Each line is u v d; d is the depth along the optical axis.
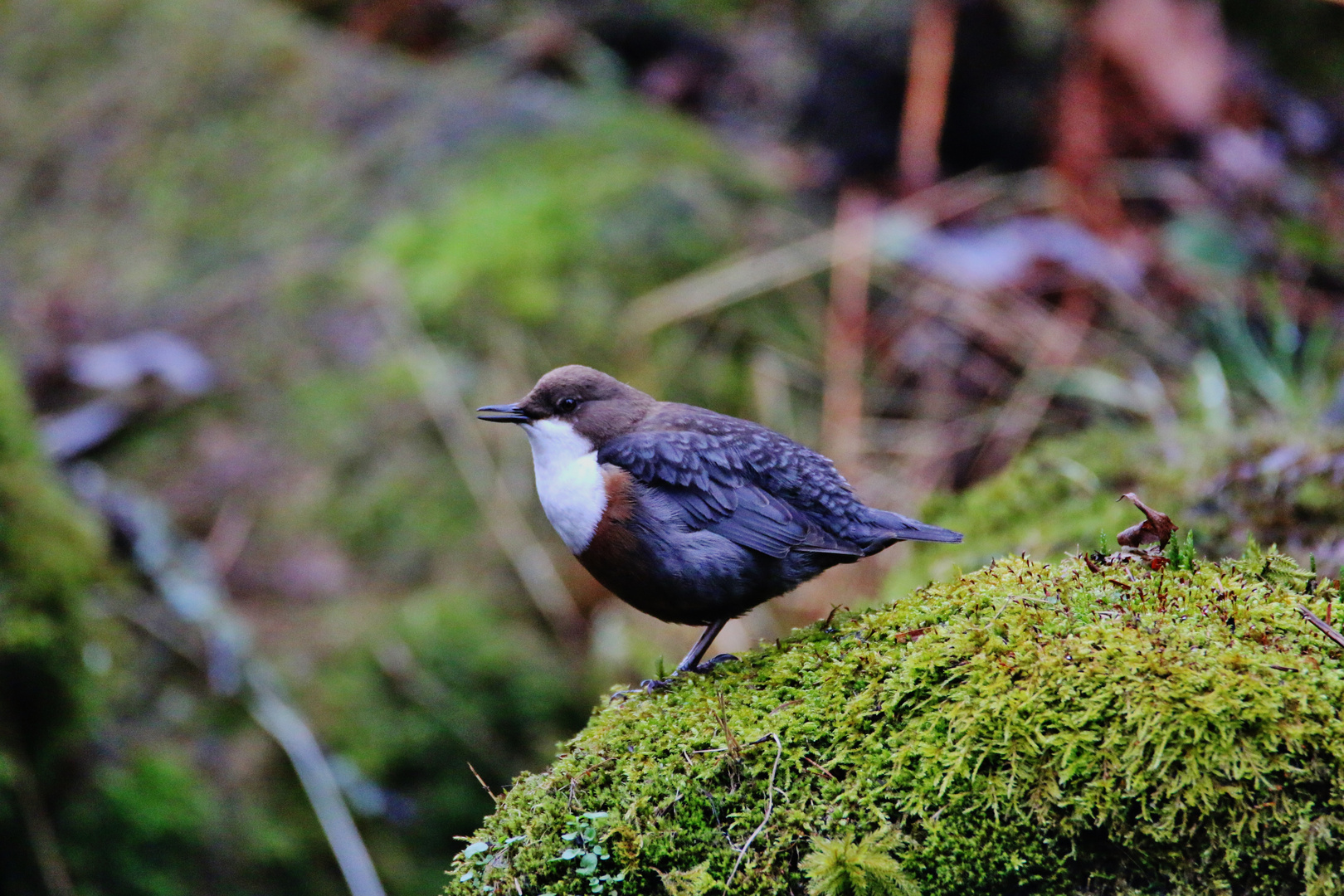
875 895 4.07
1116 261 12.18
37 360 10.77
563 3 15.24
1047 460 9.21
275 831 8.41
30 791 7.85
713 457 6.28
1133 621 4.44
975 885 4.13
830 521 6.25
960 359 11.67
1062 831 4.03
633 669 9.57
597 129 12.98
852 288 12.04
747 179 13.00
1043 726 4.13
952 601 4.87
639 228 12.04
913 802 4.21
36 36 13.60
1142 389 11.16
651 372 11.17
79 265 11.82
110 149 12.73
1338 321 11.66
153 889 7.95
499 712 9.24
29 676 8.02
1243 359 11.39
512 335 11.05
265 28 13.59
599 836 4.54
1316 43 14.29
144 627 9.08
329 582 9.61
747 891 4.34
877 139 13.09
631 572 6.34
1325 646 4.21
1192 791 3.88
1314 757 3.82
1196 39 13.02
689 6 15.28
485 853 4.71
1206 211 12.52
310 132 12.70
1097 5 12.90
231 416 10.47
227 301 11.30
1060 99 12.88
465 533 9.95
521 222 11.78
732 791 4.48
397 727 8.97
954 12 12.66
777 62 14.62
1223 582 4.67
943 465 11.05
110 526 9.58
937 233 12.59
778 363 11.51
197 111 12.90
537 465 6.70
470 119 12.91
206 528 9.84
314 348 10.89
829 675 4.74
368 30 14.80
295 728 8.80
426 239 11.70
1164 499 8.14
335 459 10.22
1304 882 3.77
